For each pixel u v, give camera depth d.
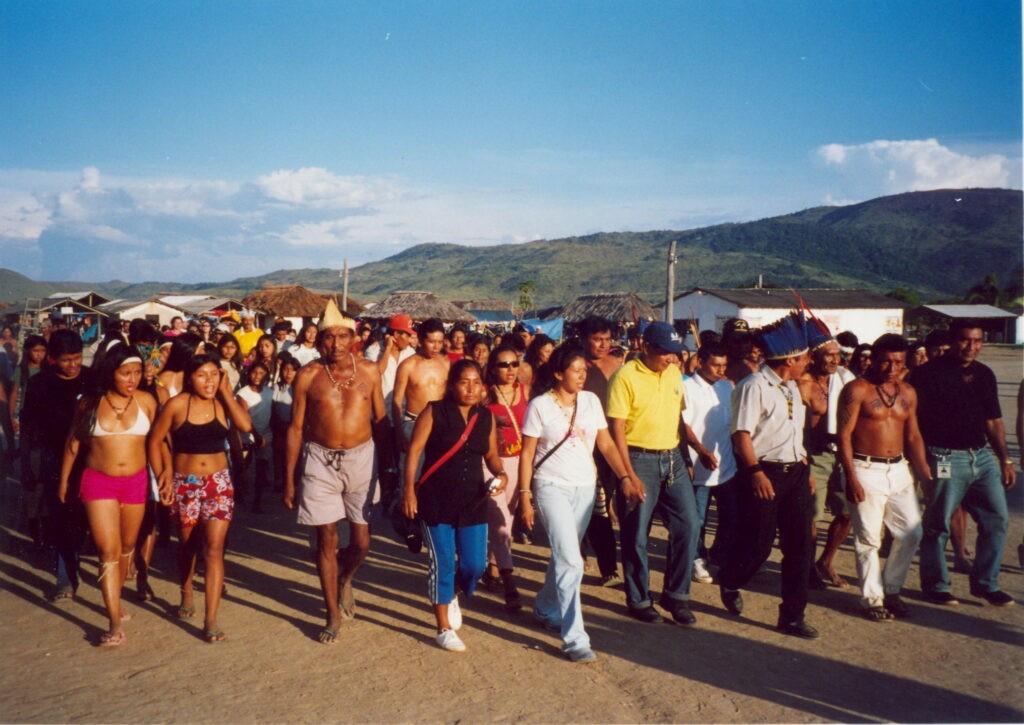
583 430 5.56
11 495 9.36
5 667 4.95
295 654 5.20
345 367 5.55
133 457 5.46
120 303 48.00
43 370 6.31
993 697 4.67
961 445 6.23
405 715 4.36
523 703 4.52
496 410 6.34
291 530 8.56
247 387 9.29
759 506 5.75
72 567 6.22
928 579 6.39
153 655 5.17
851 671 5.04
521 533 8.10
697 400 6.70
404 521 6.96
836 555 7.77
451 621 5.49
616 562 6.87
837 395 6.74
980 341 6.23
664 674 4.96
